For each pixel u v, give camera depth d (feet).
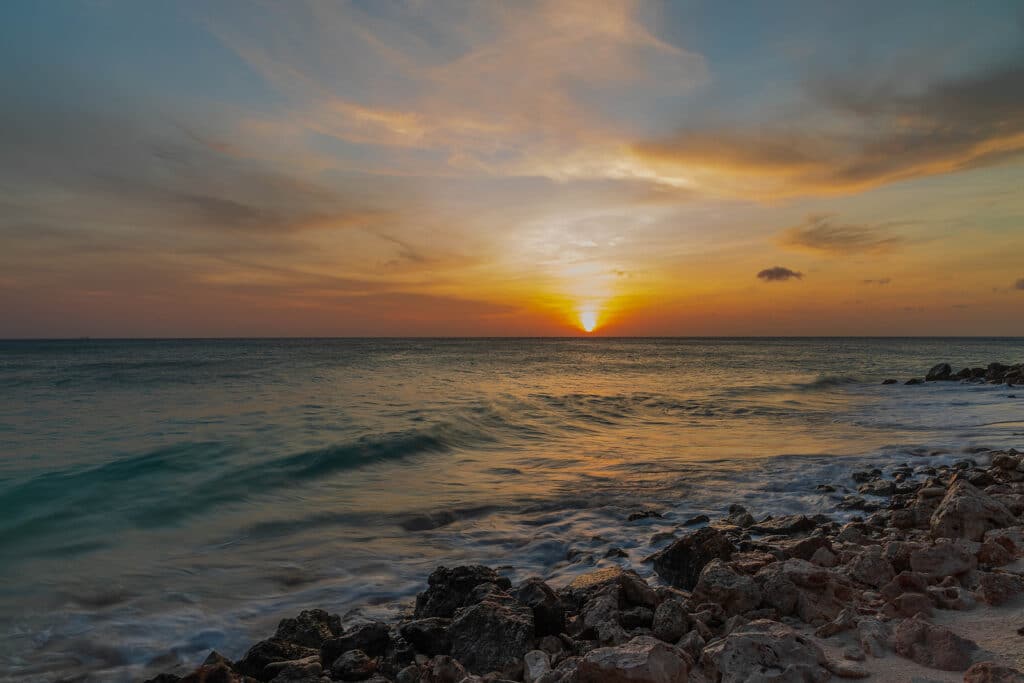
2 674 17.90
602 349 474.90
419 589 24.48
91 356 292.61
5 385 118.83
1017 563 18.66
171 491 38.99
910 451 50.80
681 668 12.66
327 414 74.13
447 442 57.52
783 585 17.62
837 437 61.72
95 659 18.90
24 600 23.27
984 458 45.44
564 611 19.26
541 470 46.29
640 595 19.27
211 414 74.54
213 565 27.14
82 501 36.81
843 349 457.68
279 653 17.37
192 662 18.79
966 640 13.07
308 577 25.77
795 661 12.73
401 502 37.40
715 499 37.01
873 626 14.55
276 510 35.78
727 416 81.82
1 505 35.83
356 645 17.90
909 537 25.55
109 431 61.52
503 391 109.91
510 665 15.72
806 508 34.45
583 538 29.94
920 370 194.18
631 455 52.16
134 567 26.86
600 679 12.31
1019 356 305.32
